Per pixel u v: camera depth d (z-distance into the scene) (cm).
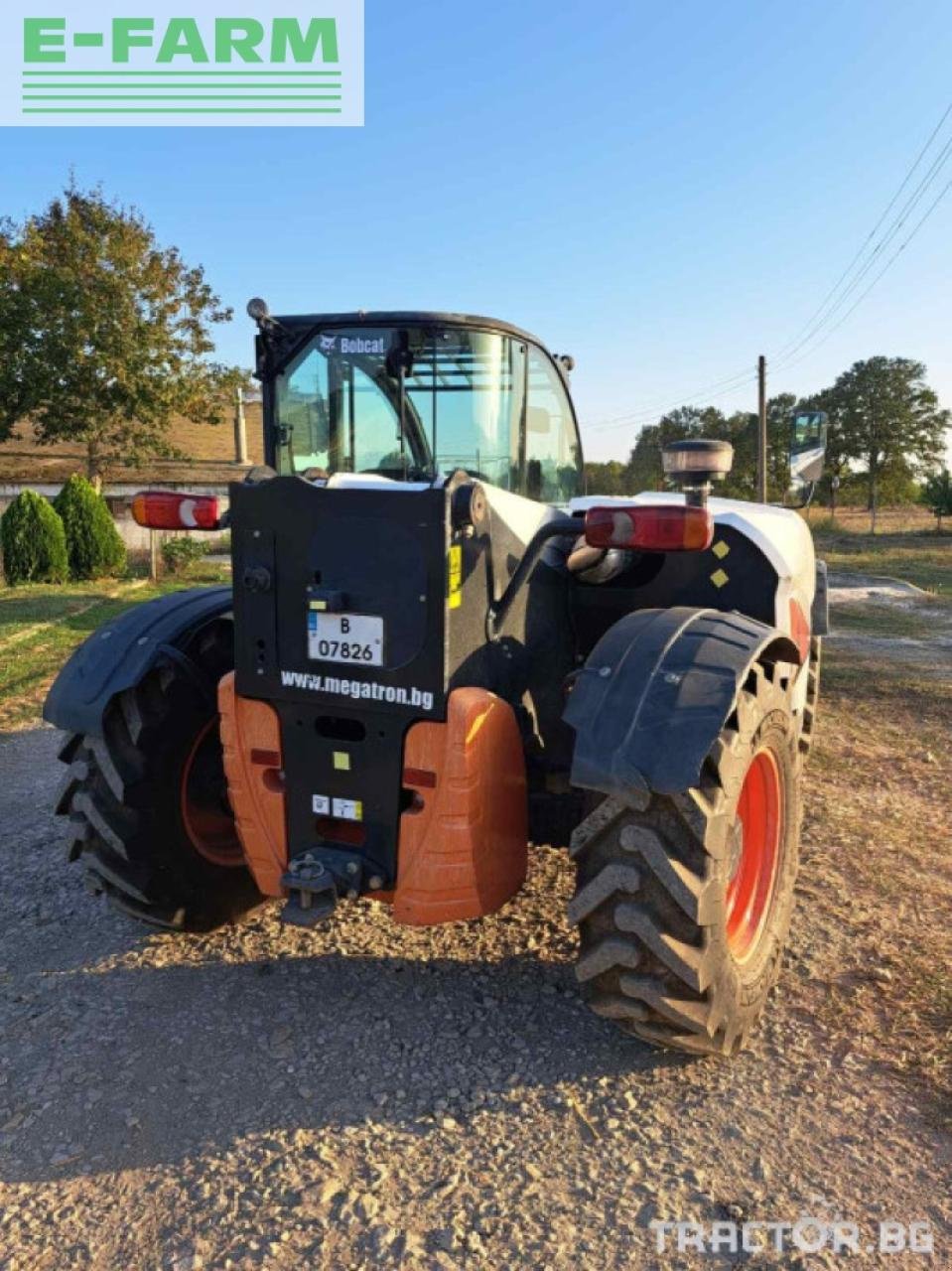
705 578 353
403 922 268
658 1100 258
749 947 287
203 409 2156
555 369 400
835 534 3791
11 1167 238
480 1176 232
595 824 242
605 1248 210
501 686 283
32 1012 303
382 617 251
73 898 386
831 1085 263
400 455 368
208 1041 287
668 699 237
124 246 1950
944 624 1162
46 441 2094
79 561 1706
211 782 338
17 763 578
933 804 491
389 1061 276
